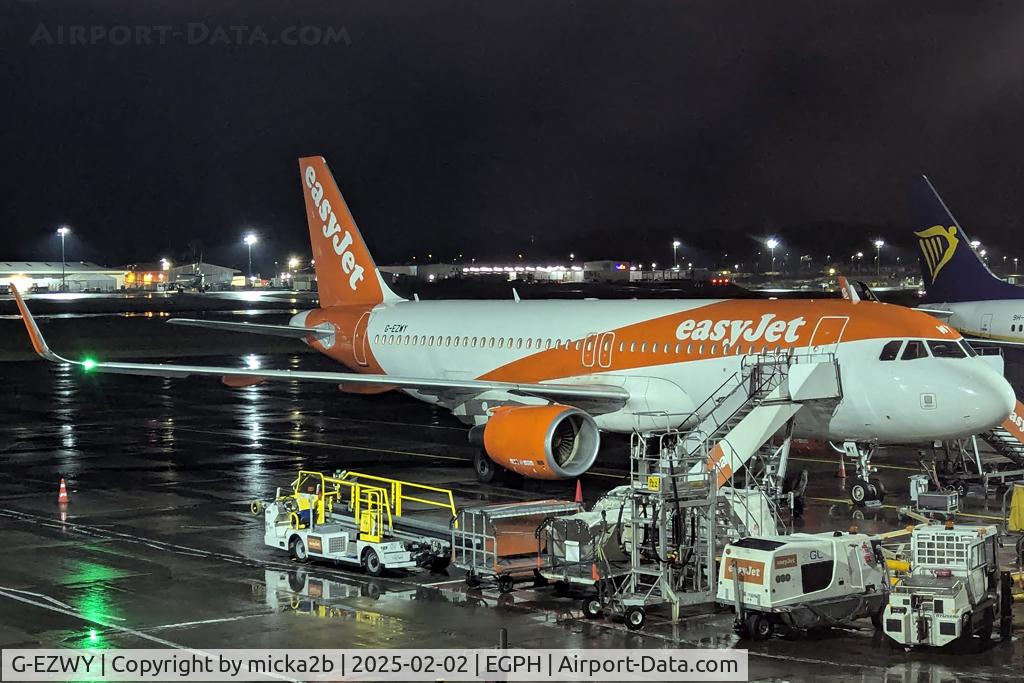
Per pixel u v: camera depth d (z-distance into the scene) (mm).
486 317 37188
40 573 21984
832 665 16359
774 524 21938
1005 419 26469
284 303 126438
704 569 19641
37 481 33406
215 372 31859
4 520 27516
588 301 35406
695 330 30391
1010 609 17875
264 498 30516
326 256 44156
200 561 23062
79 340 90500
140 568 22422
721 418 26141
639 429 31609
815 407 27875
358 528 23359
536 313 35719
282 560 23188
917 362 26438
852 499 28594
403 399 58906
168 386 66312
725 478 24453
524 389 31688
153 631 18016
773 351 28156
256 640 17531
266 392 63000
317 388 65312
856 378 26953
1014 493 24781
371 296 42656
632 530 19281
